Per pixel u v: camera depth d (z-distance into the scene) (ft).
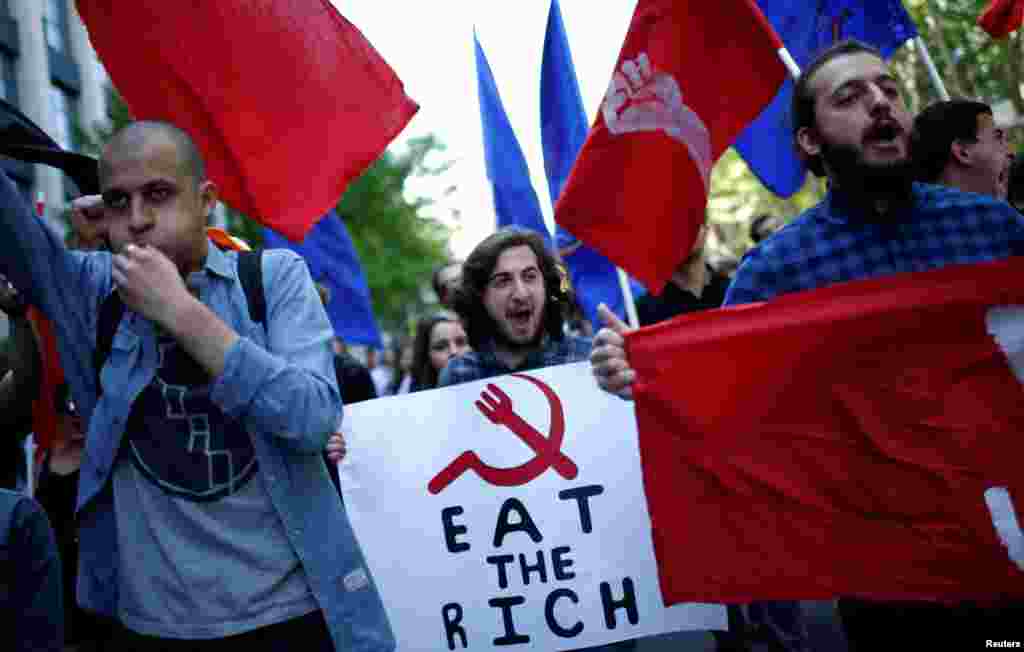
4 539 7.64
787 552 8.61
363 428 12.63
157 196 7.70
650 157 11.09
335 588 7.82
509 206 19.63
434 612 12.32
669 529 8.83
